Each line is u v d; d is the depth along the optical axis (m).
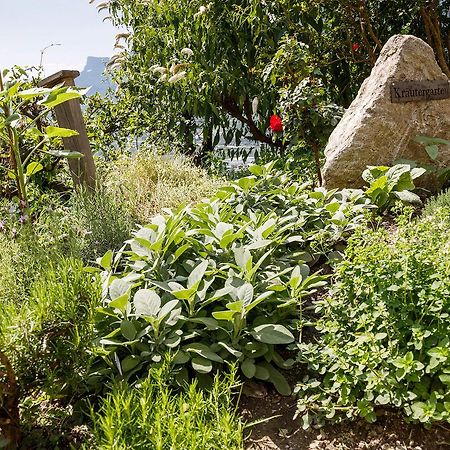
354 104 4.52
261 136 7.22
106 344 2.26
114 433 1.57
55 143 4.66
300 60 4.94
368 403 1.97
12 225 3.26
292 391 2.24
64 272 1.95
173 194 4.37
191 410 1.71
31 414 1.95
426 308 2.04
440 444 1.91
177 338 2.26
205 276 2.62
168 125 7.17
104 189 4.08
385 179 3.70
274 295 2.56
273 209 3.52
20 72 4.89
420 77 4.32
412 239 2.34
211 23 6.63
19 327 1.79
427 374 2.01
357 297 2.29
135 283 2.59
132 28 7.48
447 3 6.76
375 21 6.63
